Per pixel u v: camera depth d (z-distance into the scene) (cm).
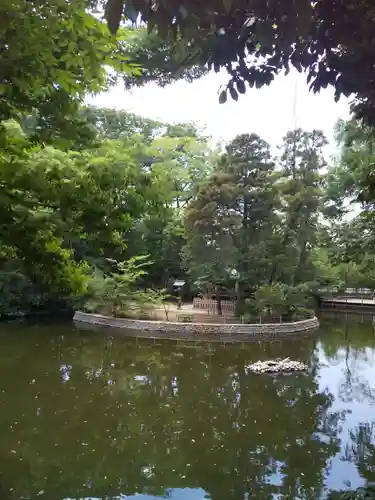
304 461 964
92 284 2719
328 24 317
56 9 341
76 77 409
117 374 1708
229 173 2595
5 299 2606
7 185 421
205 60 344
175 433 1136
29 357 1953
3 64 325
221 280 2783
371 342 2417
